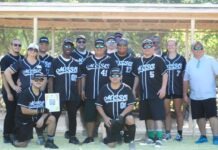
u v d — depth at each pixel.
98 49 7.33
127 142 7.30
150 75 7.25
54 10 8.56
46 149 6.87
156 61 7.25
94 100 7.35
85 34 15.77
